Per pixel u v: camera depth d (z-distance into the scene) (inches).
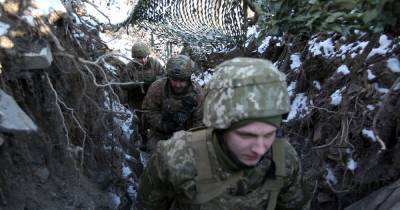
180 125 126.5
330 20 71.7
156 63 176.6
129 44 243.4
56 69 100.2
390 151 97.0
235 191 55.9
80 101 104.3
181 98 125.3
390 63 105.9
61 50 90.9
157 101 128.7
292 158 58.4
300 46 168.7
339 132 107.9
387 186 91.2
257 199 57.1
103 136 119.6
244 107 49.1
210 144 56.0
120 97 137.1
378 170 97.3
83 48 119.4
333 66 132.8
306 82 146.1
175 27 253.1
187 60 122.6
